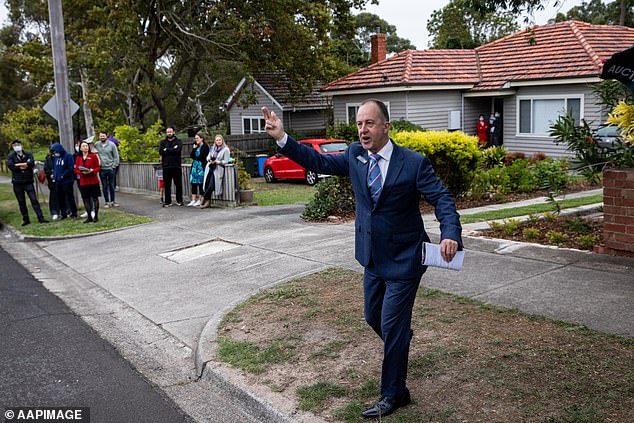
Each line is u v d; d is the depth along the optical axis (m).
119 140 21.33
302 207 14.52
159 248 11.05
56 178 14.94
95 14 24.70
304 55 26.91
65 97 15.68
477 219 10.88
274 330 6.11
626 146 8.59
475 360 4.96
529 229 9.08
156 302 7.82
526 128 24.17
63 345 6.45
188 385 5.36
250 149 30.33
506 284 6.91
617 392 4.27
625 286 6.58
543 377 4.58
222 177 15.27
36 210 14.91
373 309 4.41
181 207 15.83
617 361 4.75
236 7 25.94
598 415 3.98
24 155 14.76
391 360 4.21
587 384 4.42
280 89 33.31
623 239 7.75
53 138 35.12
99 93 27.61
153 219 14.20
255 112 34.97
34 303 8.13
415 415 4.19
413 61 26.16
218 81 40.06
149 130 22.17
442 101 25.73
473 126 26.58
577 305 6.07
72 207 15.14
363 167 4.21
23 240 13.10
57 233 13.14
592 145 8.81
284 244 10.23
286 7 25.83
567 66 22.53
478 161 13.96
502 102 26.34
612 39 23.78
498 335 5.43
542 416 4.04
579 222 9.17
